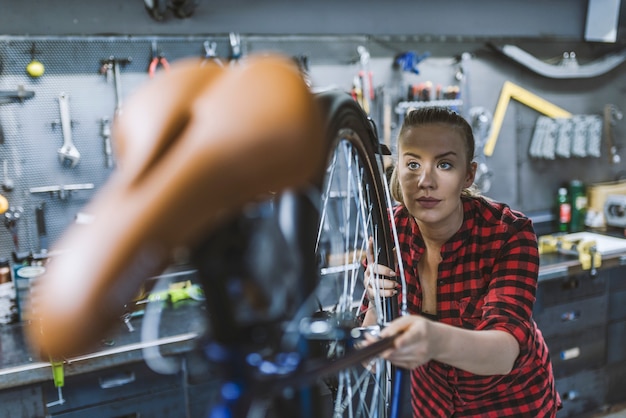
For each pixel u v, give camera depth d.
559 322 3.05
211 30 2.92
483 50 3.50
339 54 3.15
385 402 0.83
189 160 0.29
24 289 2.41
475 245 1.30
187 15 2.82
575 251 3.12
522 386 1.37
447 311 1.35
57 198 2.70
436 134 1.19
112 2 2.71
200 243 0.38
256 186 0.30
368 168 0.83
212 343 0.42
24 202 2.65
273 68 0.32
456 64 3.45
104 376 2.17
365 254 0.93
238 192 0.30
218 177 0.29
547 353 1.44
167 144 0.30
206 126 0.30
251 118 0.30
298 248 0.43
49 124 2.65
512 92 3.59
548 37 3.67
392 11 3.29
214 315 0.41
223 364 0.41
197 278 0.41
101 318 0.27
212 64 0.35
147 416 2.24
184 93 0.31
